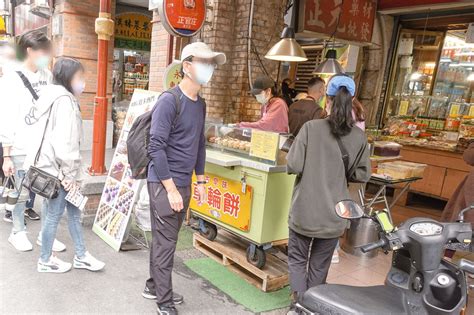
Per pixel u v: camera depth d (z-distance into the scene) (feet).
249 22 15.24
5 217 12.51
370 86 21.95
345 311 5.21
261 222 9.42
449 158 17.74
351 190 12.55
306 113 12.28
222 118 16.25
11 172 10.23
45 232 9.00
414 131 20.77
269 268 9.98
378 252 12.81
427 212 18.15
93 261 9.74
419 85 22.34
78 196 8.79
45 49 9.68
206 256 11.33
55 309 8.05
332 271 11.21
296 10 16.25
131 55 31.17
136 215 11.73
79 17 22.95
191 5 12.58
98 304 8.39
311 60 23.97
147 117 8.07
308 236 7.64
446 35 20.99
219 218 10.56
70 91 8.46
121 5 29.17
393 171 12.25
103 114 13.75
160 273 7.90
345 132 7.40
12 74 10.05
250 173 9.61
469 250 5.47
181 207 7.57
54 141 8.16
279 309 8.88
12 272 9.29
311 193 7.48
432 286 5.19
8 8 36.22
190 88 7.64
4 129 9.99
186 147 7.69
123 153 11.93
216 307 8.73
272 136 9.33
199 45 7.54
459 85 20.88
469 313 9.13
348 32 17.48
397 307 5.27
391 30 21.40
